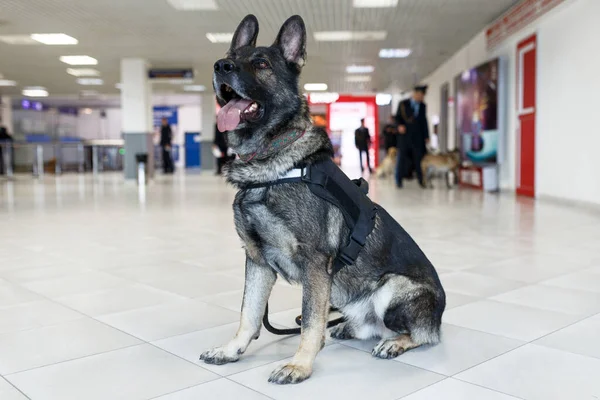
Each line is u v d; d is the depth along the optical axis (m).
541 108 9.27
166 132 21.55
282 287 3.58
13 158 22.23
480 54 12.33
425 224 6.30
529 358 2.28
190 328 2.73
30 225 6.49
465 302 3.15
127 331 2.67
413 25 10.84
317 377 2.11
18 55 13.85
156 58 14.36
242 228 2.21
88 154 23.86
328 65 15.84
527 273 3.86
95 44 12.53
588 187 7.78
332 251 2.19
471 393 1.94
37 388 1.99
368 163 18.03
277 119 2.18
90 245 5.11
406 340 2.35
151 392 1.96
